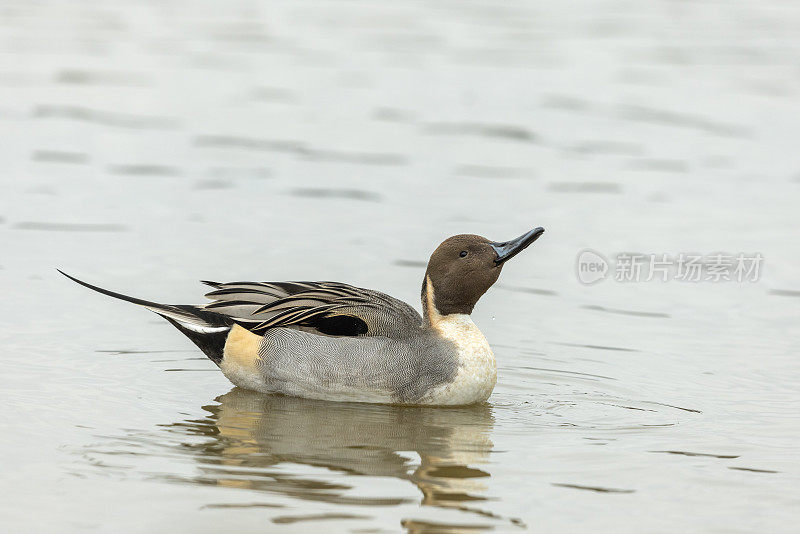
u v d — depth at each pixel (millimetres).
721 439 10508
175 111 23781
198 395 11617
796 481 9461
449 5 35594
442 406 11508
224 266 15602
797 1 36906
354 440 10320
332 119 23547
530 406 11570
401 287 15000
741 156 21734
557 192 19469
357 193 19156
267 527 8258
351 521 8406
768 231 17688
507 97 25391
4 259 15531
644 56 29250
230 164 20562
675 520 8641
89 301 14203
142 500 8703
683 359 13039
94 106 23969
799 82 26891
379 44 30188
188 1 35469
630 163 21188
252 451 9906
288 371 11656
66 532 8117
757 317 14539
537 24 32906
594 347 13461
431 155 21453
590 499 9000
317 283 12188
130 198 18531
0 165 19922
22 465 9320
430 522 8445
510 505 8820
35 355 12328
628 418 11141
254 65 27688
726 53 29688
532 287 15648
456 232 17312
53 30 30844
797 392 11945
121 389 11547
